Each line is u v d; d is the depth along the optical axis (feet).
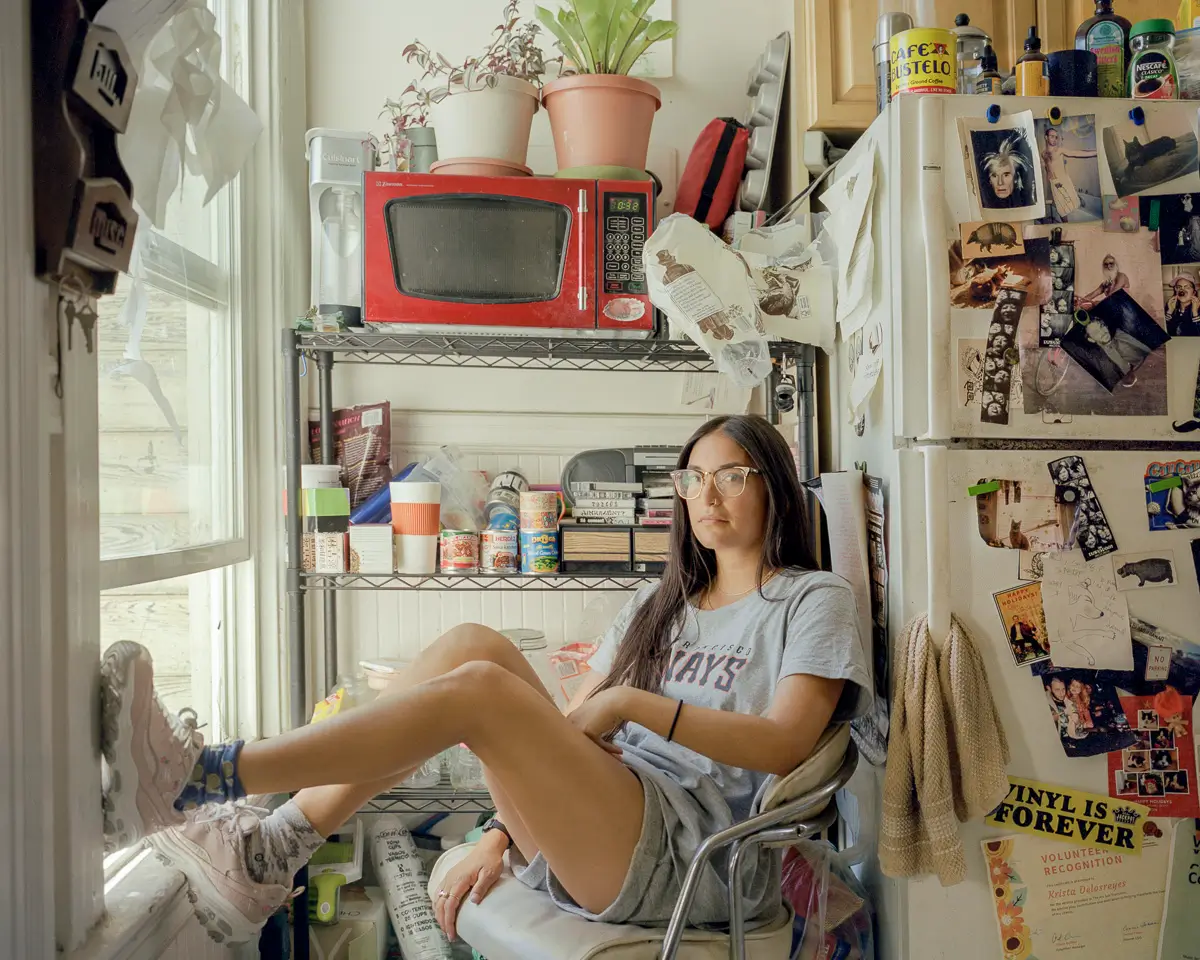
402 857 6.30
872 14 6.54
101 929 3.74
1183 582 5.09
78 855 3.57
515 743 4.16
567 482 6.68
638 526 6.45
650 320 6.10
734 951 4.15
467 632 5.03
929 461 4.98
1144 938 5.05
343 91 7.08
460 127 6.12
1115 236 5.09
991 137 5.07
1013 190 5.06
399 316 5.94
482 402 7.14
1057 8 6.62
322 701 6.27
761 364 5.99
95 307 3.76
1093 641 5.04
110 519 4.40
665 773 4.84
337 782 3.94
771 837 4.24
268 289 6.54
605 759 4.39
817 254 6.15
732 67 7.27
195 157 4.40
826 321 6.10
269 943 5.39
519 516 6.44
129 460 4.62
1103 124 5.12
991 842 4.97
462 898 4.73
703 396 7.16
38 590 3.32
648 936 4.18
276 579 6.59
